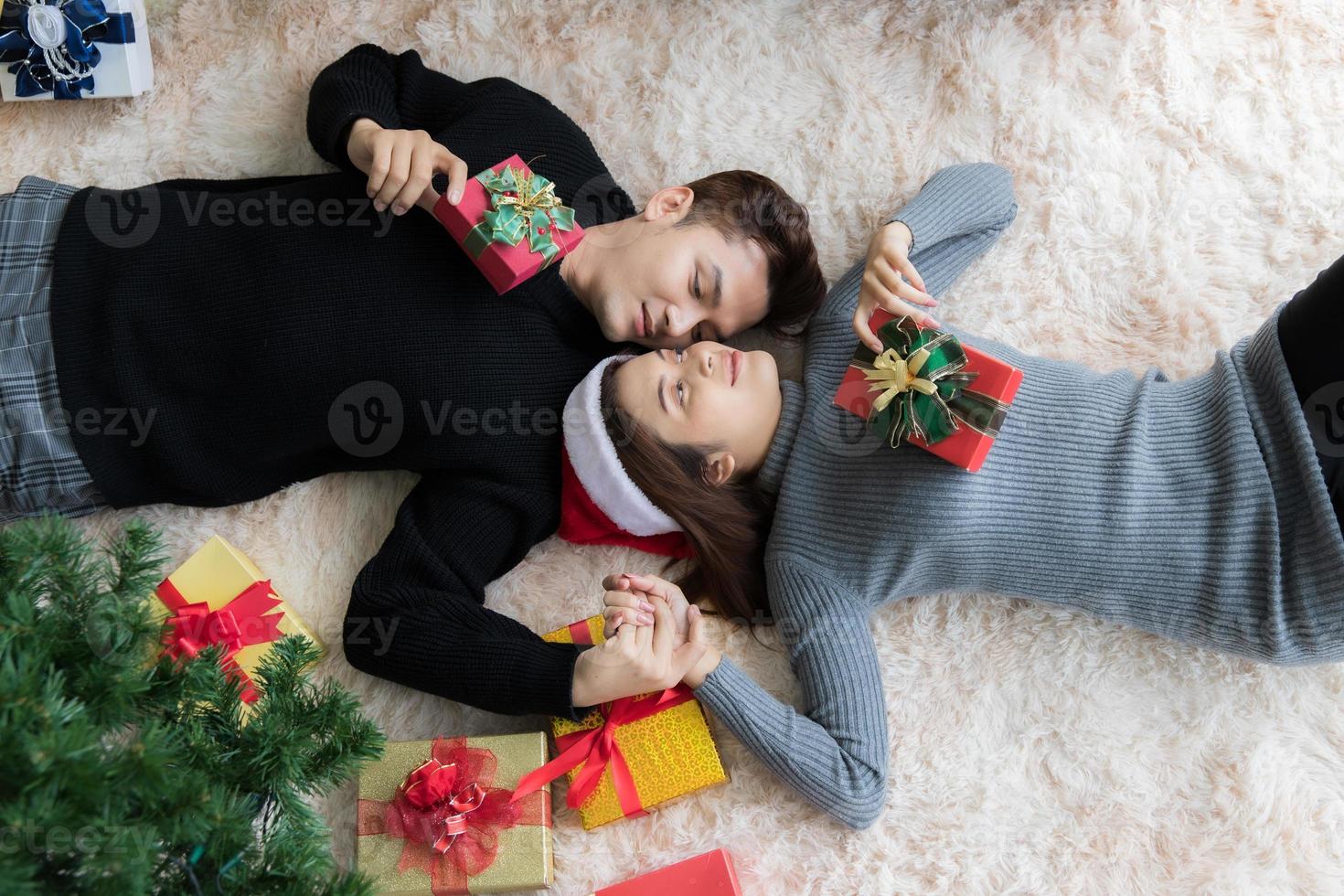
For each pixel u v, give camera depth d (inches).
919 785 50.1
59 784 25.0
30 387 47.4
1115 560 46.8
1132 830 49.4
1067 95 55.7
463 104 52.4
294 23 55.9
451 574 49.4
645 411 49.1
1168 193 54.9
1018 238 55.4
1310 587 44.3
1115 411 47.9
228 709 35.5
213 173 55.5
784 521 50.6
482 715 50.8
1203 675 50.9
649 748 48.4
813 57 56.1
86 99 54.7
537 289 50.6
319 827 35.2
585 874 48.5
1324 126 55.1
